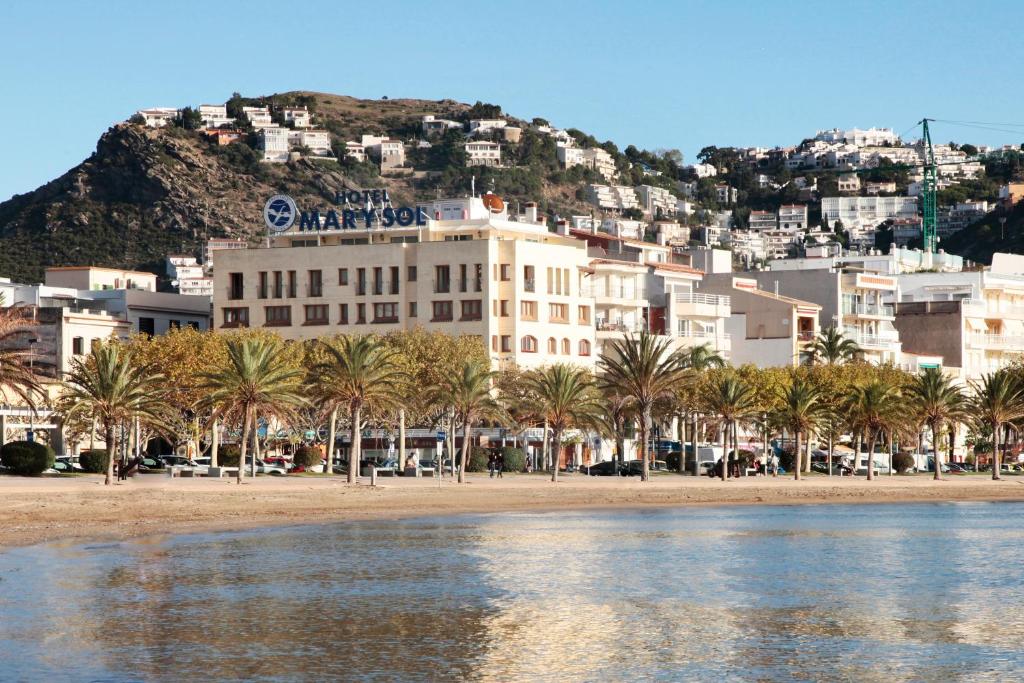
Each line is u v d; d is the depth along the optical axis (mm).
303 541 89375
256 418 142500
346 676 48688
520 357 189250
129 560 76875
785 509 126062
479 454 172375
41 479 127938
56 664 49594
